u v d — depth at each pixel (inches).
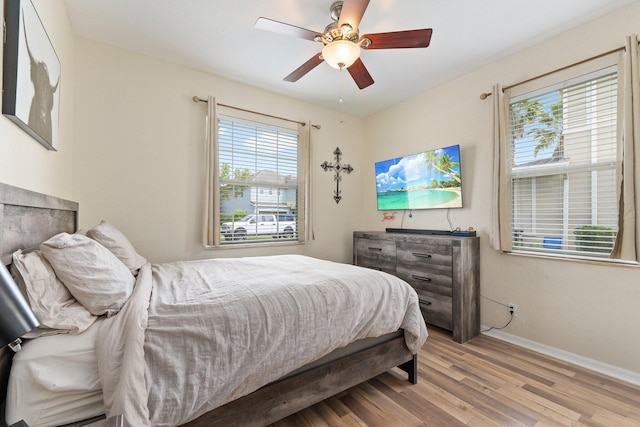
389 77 123.6
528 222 102.2
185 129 116.2
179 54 107.9
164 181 111.6
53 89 68.0
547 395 70.6
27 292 40.8
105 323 44.0
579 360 87.4
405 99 147.2
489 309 110.2
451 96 126.3
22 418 35.1
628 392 72.0
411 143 144.7
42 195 56.2
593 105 87.5
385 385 75.3
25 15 48.9
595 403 67.5
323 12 84.6
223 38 98.1
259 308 53.8
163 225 111.1
